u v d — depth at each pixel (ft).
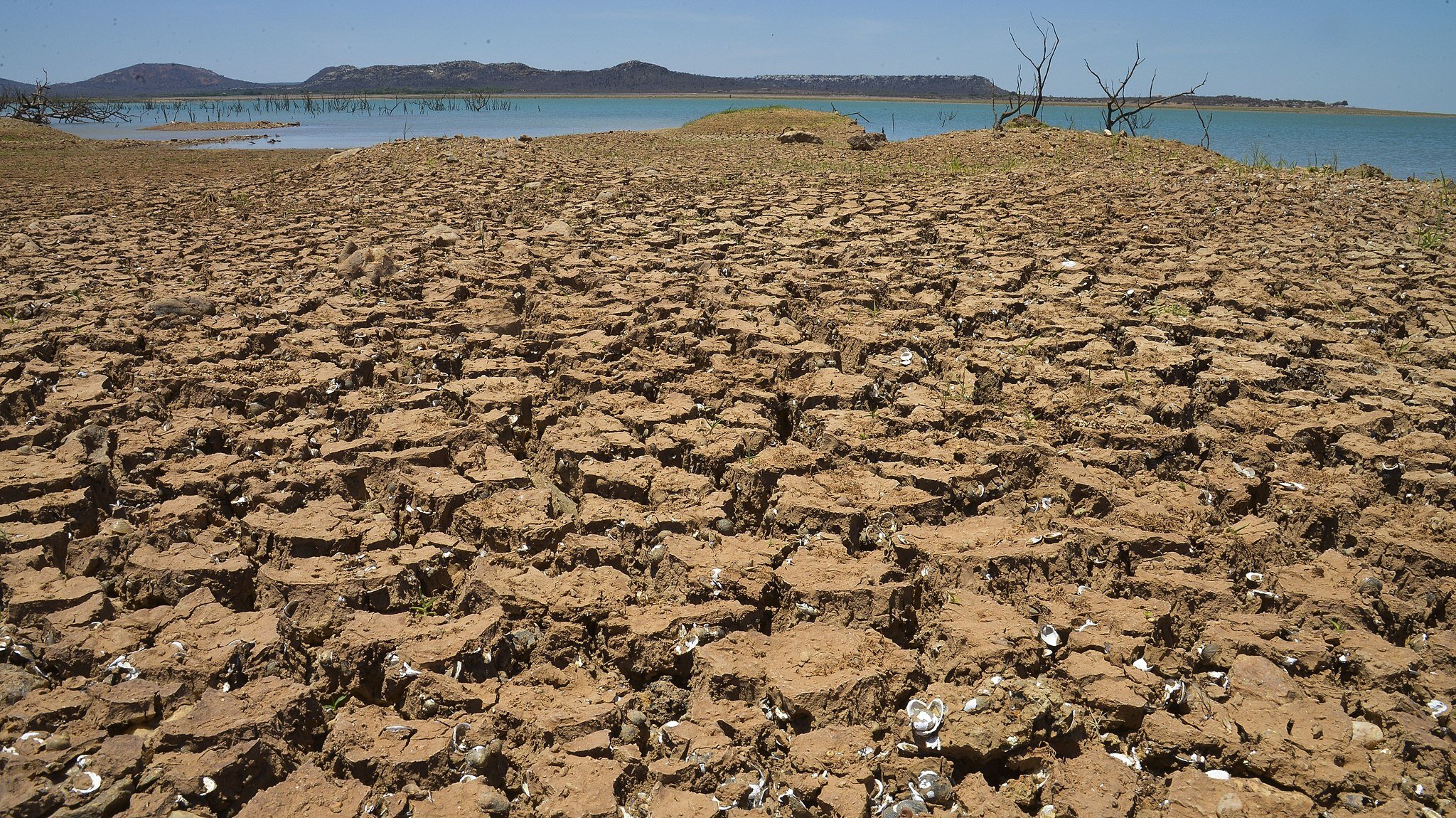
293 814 11.21
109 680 13.55
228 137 180.24
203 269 37.73
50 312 31.01
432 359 26.68
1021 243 41.19
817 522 17.83
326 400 24.59
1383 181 62.34
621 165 73.31
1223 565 16.70
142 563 16.19
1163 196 53.42
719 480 20.29
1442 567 16.42
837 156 82.43
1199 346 27.91
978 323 30.40
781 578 15.79
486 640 14.29
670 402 23.52
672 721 13.30
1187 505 18.43
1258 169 67.00
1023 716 12.42
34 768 11.69
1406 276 35.55
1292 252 39.63
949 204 51.93
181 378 24.64
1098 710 13.12
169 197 61.16
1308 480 19.60
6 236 45.96
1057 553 16.47
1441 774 12.26
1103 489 18.61
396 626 14.67
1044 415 22.99
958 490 18.97
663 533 17.31
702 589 15.71
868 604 15.14
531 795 11.80
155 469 20.07
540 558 16.84
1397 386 24.57
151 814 11.25
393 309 30.99
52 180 76.84
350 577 15.75
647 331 28.09
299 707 12.91
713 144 98.22
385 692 13.60
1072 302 31.86
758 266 37.68
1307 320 31.07
